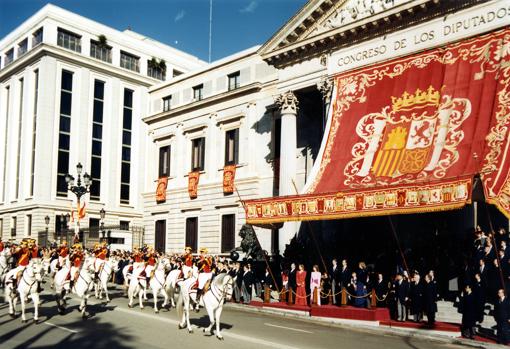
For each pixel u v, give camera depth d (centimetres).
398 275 2173
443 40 2745
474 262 2080
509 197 2036
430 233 2805
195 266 1873
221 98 4441
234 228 4225
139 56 7700
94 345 1443
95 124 7062
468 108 2502
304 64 3419
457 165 2333
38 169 6388
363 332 1984
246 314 2431
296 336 1744
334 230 3238
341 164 2853
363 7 3091
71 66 6831
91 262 2417
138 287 2442
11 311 1986
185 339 1578
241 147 4256
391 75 2919
